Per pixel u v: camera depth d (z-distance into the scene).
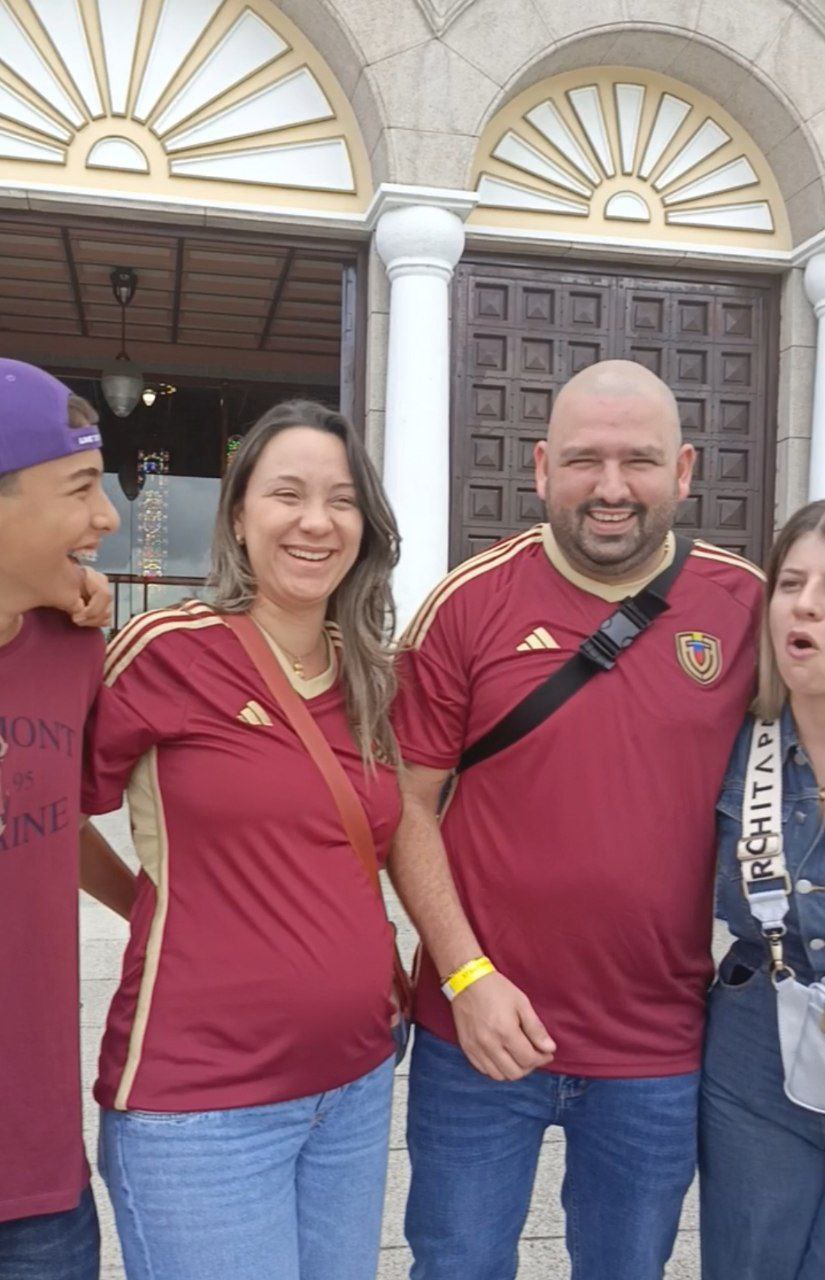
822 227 6.47
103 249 8.54
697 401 6.83
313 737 1.62
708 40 6.29
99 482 1.44
